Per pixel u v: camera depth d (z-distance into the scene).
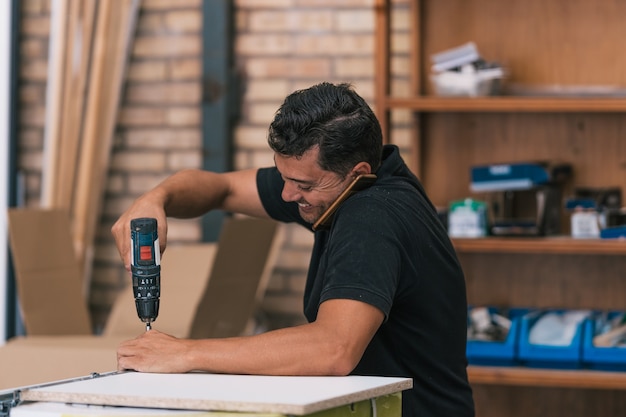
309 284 2.58
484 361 4.13
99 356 3.19
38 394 1.92
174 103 5.07
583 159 4.40
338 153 2.36
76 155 5.06
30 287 3.84
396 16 4.78
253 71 4.97
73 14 5.09
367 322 2.19
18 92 5.24
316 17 4.91
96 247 5.15
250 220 3.77
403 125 4.78
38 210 3.92
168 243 5.10
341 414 1.94
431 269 2.41
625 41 4.36
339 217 2.34
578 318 4.20
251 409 1.79
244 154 5.00
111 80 5.07
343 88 2.43
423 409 2.46
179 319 4.13
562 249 4.04
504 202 4.34
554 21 4.40
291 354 2.15
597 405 4.46
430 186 4.50
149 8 5.07
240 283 3.86
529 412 4.50
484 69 4.15
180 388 1.95
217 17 4.92
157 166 5.10
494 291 4.50
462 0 4.46
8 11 5.17
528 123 4.43
